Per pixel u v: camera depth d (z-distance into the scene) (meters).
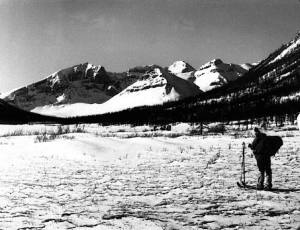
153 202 8.04
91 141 20.73
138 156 17.30
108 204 7.81
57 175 11.70
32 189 9.34
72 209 7.32
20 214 6.89
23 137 28.22
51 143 19.67
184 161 15.57
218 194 8.91
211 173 12.28
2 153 17.58
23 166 13.76
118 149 19.27
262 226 6.23
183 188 9.64
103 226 6.18
